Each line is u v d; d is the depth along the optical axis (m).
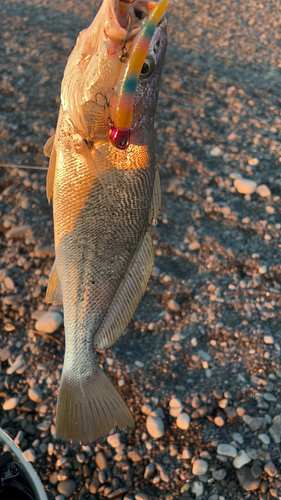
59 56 0.92
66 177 0.37
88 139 0.35
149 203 0.38
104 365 0.57
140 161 0.36
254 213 0.70
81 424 0.40
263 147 0.78
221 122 0.83
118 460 0.51
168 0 0.30
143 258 0.40
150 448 0.52
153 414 0.54
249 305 0.61
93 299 0.39
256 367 0.57
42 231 0.66
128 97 0.32
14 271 0.63
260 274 0.64
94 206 0.37
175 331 0.60
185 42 1.02
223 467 0.51
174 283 0.63
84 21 1.04
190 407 0.54
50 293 0.42
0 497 0.34
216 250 0.66
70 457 0.51
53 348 0.57
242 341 0.59
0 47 0.93
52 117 0.80
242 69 0.95
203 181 0.73
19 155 0.74
